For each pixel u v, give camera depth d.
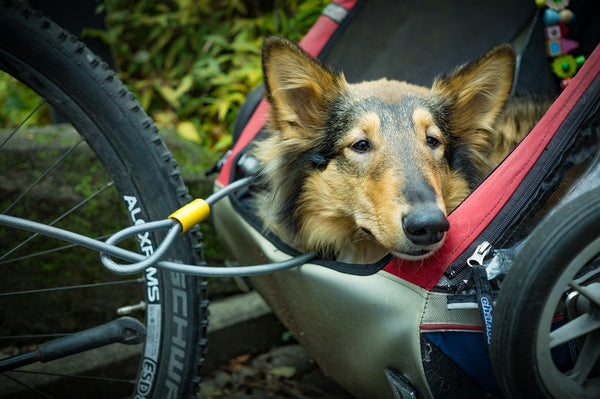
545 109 1.01
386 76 1.14
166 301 0.86
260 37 1.84
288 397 1.12
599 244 0.66
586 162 0.75
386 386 0.81
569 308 0.73
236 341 1.23
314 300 0.83
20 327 1.20
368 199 0.82
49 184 1.20
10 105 1.66
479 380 0.75
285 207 0.90
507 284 0.67
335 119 0.87
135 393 0.88
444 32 1.15
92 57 0.83
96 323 1.23
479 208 0.74
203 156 1.34
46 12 1.40
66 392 1.10
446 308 0.73
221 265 1.30
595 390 0.71
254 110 1.05
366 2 1.11
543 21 1.01
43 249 1.19
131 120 0.84
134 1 1.91
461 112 0.91
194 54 1.87
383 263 0.77
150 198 0.85
